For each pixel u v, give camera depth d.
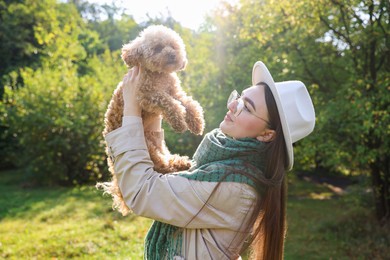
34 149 12.68
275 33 7.25
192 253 1.57
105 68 15.15
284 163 1.70
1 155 16.14
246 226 1.56
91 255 5.88
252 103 1.64
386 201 7.37
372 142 6.53
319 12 6.42
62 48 16.50
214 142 1.65
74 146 12.78
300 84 1.79
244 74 8.10
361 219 7.73
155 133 1.88
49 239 6.59
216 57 9.53
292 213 9.34
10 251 5.98
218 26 9.52
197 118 1.94
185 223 1.54
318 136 6.80
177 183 1.55
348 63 6.83
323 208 9.91
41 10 19.02
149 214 1.55
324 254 6.32
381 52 6.61
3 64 18.31
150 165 1.60
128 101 1.67
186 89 9.34
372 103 5.89
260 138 1.68
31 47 18.30
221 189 1.53
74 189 11.77
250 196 1.56
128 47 1.87
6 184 13.07
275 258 1.67
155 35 1.88
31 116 12.38
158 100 1.73
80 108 12.98
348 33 6.46
